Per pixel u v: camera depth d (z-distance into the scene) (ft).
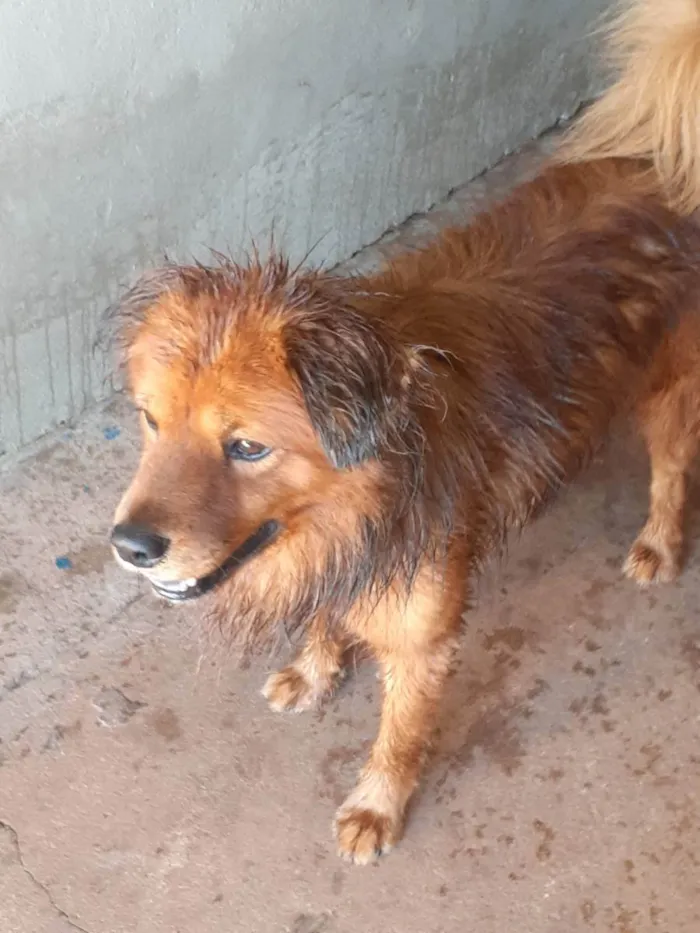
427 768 3.05
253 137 3.94
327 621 2.70
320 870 2.84
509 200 3.01
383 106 4.51
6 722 3.09
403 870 2.85
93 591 3.42
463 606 2.74
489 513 2.71
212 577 2.20
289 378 2.03
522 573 3.55
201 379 2.03
